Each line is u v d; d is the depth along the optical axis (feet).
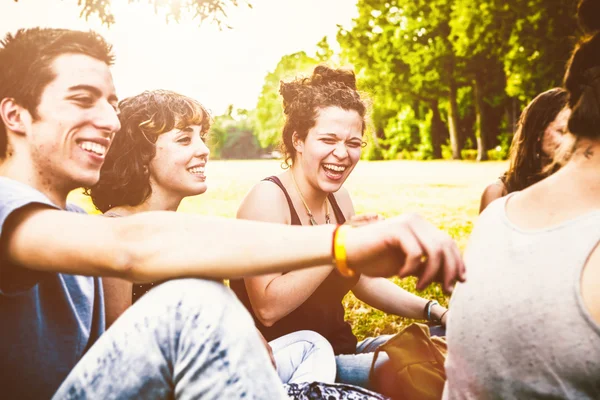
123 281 6.72
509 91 110.42
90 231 4.19
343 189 10.04
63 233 4.16
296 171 9.18
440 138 174.29
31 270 4.36
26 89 4.93
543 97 9.81
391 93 150.10
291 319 8.47
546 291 3.86
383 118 183.11
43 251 4.16
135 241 4.24
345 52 154.30
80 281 5.16
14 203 4.15
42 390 4.89
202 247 4.24
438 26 137.28
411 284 18.29
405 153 182.70
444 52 136.46
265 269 4.22
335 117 8.62
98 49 5.22
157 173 8.00
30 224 4.19
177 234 4.27
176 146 7.95
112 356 4.25
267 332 8.51
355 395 6.43
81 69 5.03
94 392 4.24
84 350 5.31
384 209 49.78
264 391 4.24
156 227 4.29
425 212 46.62
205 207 56.08
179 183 8.08
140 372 4.21
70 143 5.07
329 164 8.79
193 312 4.21
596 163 4.08
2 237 4.15
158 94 8.00
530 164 9.95
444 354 7.42
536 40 103.86
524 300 3.94
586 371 3.69
